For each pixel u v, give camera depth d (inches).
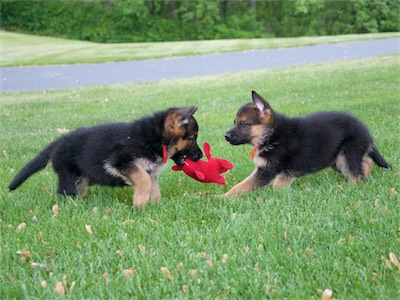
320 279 47.9
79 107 168.1
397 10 643.5
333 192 71.2
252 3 671.1
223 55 358.9
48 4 617.9
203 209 67.3
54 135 125.6
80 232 61.2
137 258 54.0
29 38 526.3
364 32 652.1
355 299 44.9
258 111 76.0
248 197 71.7
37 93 212.2
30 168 74.1
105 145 70.2
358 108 132.4
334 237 56.6
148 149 69.9
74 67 312.8
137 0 605.9
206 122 129.3
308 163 76.0
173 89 199.9
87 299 46.9
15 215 68.9
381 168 81.0
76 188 74.0
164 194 78.5
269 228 59.2
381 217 60.2
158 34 626.2
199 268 51.6
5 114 161.2
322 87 175.6
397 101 138.5
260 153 76.4
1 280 51.0
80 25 618.8
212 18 647.8
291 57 332.2
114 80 258.2
